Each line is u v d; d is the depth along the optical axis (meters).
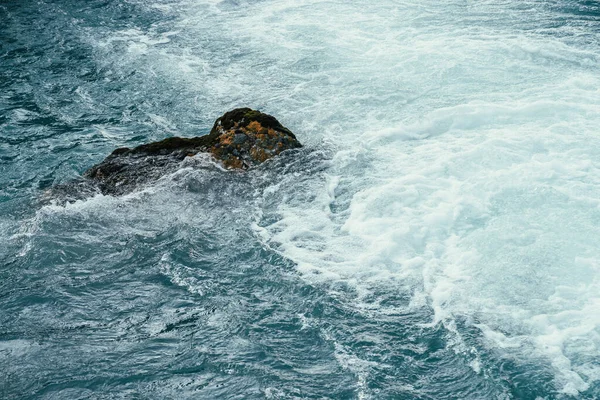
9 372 7.08
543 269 8.31
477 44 15.50
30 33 18.47
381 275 8.52
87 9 20.38
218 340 7.59
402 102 13.15
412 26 17.20
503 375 6.95
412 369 7.12
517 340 7.36
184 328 7.79
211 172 10.94
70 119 13.79
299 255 9.02
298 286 8.43
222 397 6.79
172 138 12.02
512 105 12.37
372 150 11.55
